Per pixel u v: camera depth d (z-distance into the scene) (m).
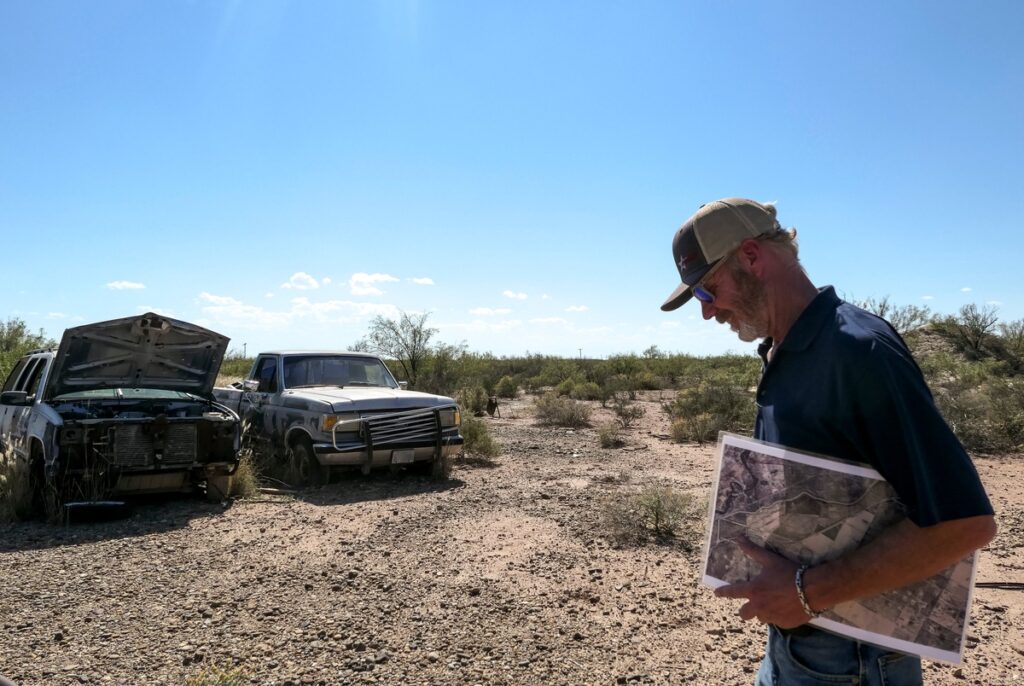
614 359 38.06
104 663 4.25
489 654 4.43
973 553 1.78
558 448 13.62
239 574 5.90
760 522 1.91
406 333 25.14
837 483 1.80
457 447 10.27
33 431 8.32
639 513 7.59
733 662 4.39
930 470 1.66
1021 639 4.83
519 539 7.00
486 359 36.59
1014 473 10.73
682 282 2.20
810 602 1.78
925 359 23.41
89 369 8.83
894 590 1.80
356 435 9.65
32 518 7.93
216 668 4.04
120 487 8.24
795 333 1.92
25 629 4.75
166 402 9.23
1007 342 30.77
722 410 17.25
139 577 5.84
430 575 5.89
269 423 10.67
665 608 5.23
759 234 2.01
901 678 1.90
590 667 4.29
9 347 19.73
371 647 4.50
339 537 7.08
